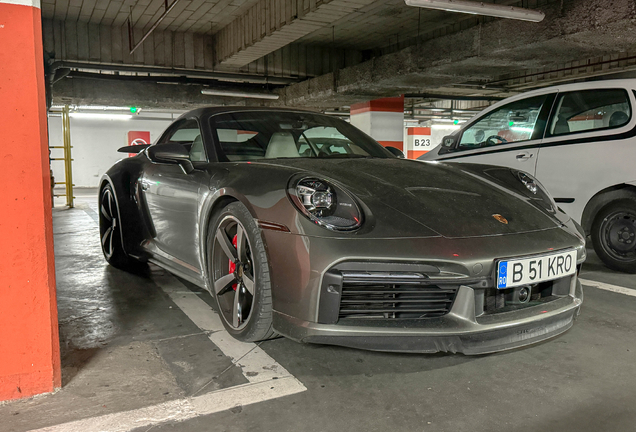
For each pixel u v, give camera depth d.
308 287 1.63
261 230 1.79
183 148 2.42
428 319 1.68
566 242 1.92
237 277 2.02
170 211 2.60
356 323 1.64
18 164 1.50
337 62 14.72
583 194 3.56
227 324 2.09
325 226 1.66
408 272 1.63
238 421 1.44
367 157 2.64
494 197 2.08
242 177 2.02
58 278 3.24
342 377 1.73
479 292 1.70
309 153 2.56
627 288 2.99
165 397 1.57
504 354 1.94
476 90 19.11
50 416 1.45
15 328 1.54
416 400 1.57
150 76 13.91
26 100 1.50
